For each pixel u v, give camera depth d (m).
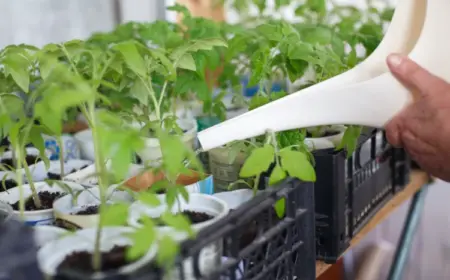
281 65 0.82
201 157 0.79
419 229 1.38
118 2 1.34
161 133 0.42
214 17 1.45
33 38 1.20
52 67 0.53
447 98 0.61
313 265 0.58
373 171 0.78
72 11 1.26
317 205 0.64
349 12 1.19
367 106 0.61
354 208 0.71
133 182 0.62
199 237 0.43
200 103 1.05
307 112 0.60
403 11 0.66
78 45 0.58
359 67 0.66
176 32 0.86
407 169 0.89
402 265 1.00
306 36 0.87
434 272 1.39
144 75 0.57
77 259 0.44
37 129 0.61
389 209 0.81
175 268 0.44
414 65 0.60
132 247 0.39
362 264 1.27
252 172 0.53
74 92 0.41
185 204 0.58
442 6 0.60
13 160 0.73
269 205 0.50
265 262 0.51
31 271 0.35
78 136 0.90
